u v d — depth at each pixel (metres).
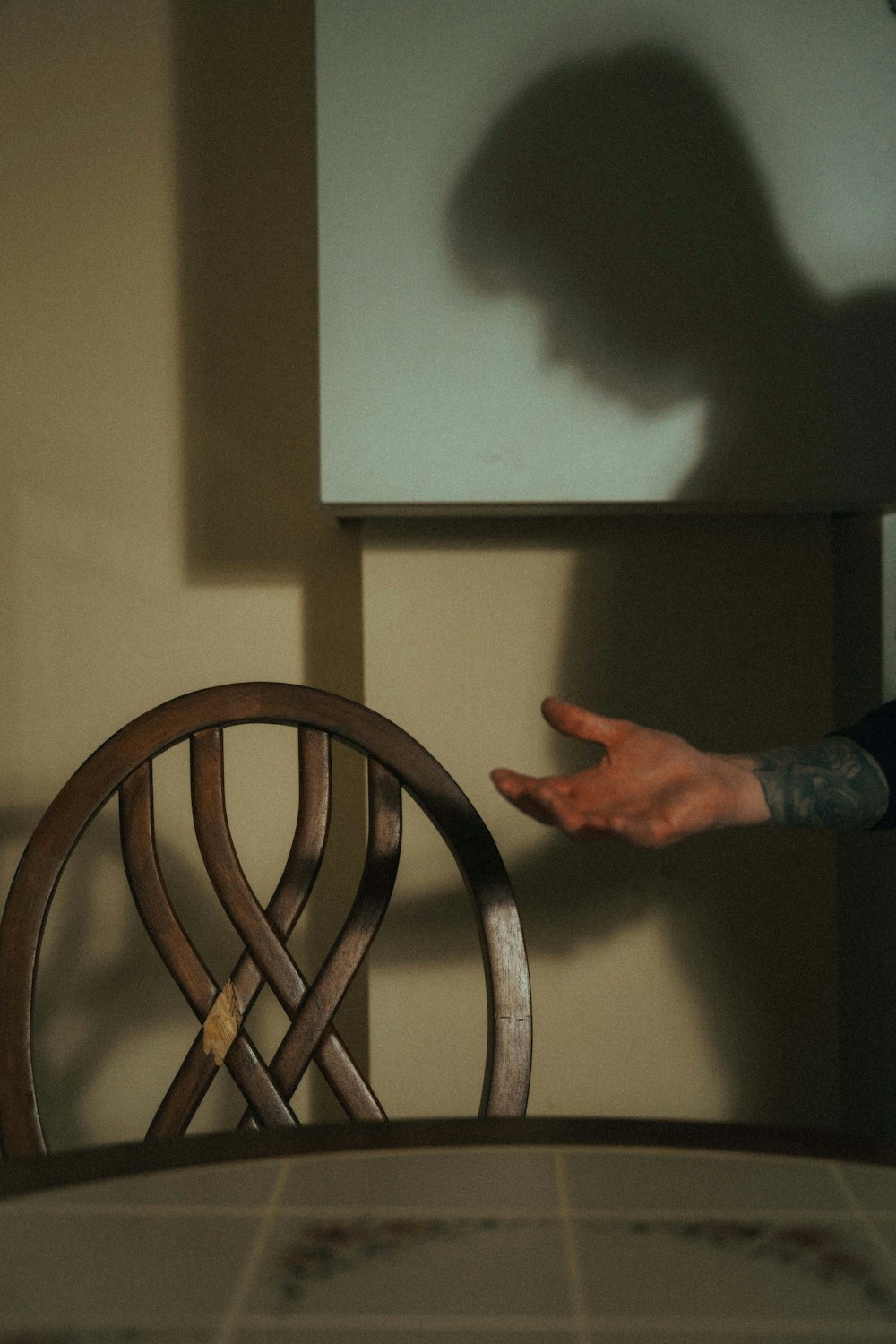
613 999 1.42
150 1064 1.58
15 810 1.58
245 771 1.56
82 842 1.57
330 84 1.21
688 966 1.42
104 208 1.55
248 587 1.57
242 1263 0.48
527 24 1.21
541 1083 1.42
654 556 1.40
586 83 1.22
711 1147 0.61
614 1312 0.44
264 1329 0.43
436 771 0.97
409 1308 0.45
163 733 0.96
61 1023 1.58
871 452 1.25
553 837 1.41
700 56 1.22
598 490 1.24
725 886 1.42
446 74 1.21
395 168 1.22
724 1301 0.45
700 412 1.24
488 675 1.39
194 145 1.54
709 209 1.23
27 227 1.55
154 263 1.55
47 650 1.57
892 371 1.25
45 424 1.56
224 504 1.57
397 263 1.22
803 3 1.22
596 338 1.23
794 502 1.26
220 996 0.91
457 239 1.22
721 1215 0.53
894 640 1.35
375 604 1.39
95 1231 0.51
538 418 1.24
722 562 1.40
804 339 1.24
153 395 1.56
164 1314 0.44
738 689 1.41
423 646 1.39
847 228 1.24
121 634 1.57
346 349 1.23
